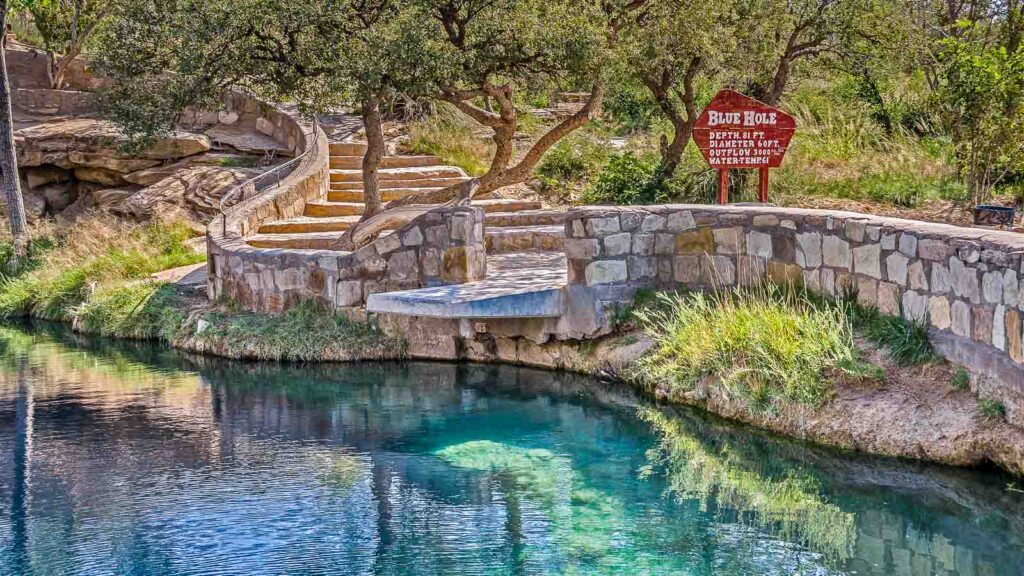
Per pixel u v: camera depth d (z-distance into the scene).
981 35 16.80
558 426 8.56
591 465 7.56
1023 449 6.56
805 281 8.94
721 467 7.43
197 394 10.02
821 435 7.70
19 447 8.31
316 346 11.27
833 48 15.34
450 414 9.02
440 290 10.57
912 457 7.17
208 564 5.90
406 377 10.45
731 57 14.93
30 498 7.08
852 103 18.30
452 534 6.29
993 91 12.95
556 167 17.70
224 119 20.38
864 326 8.22
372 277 11.46
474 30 12.16
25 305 15.13
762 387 8.24
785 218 9.07
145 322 13.03
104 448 8.26
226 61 11.46
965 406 7.10
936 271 7.48
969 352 7.09
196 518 6.62
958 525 6.27
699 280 9.73
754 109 9.98
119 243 15.77
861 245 8.31
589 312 9.95
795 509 6.61
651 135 18.61
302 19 11.02
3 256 16.86
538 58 12.52
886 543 6.01
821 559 5.82
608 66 12.66
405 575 5.68
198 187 17.44
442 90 12.79
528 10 12.04
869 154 15.95
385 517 6.57
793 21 14.74
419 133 18.92
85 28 21.61
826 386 7.89
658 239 9.84
